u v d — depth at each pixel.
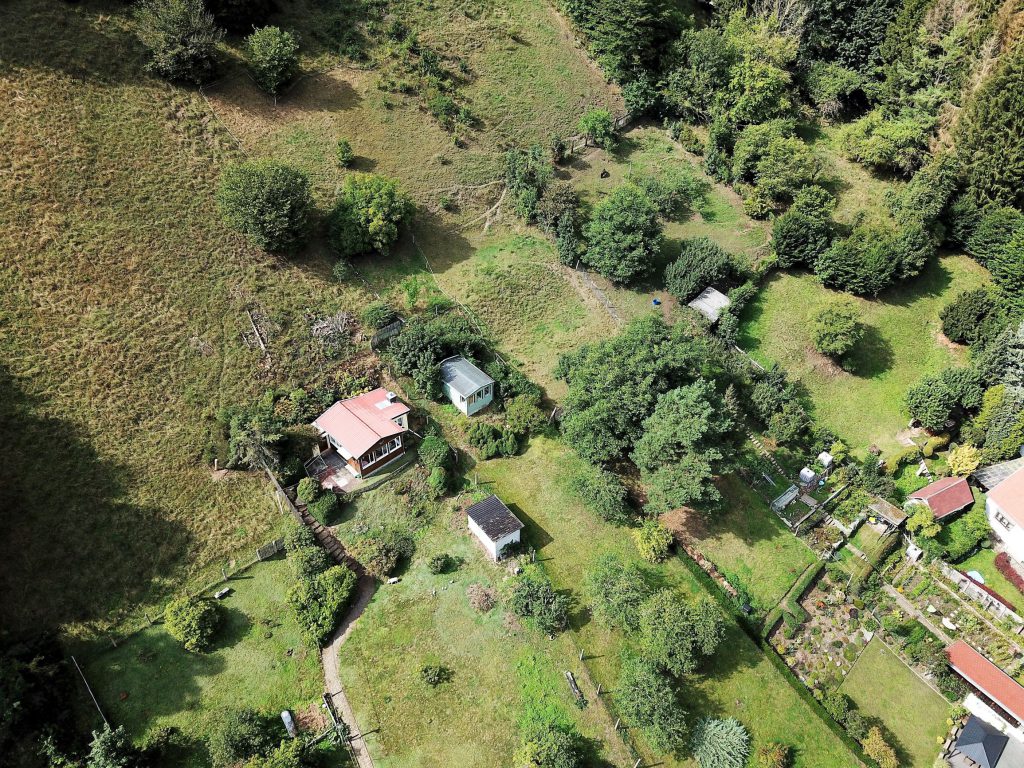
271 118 64.38
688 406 44.22
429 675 38.66
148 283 50.56
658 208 65.44
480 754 36.47
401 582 43.53
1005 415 53.84
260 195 52.44
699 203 72.31
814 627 46.44
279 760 33.09
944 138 70.38
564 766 34.22
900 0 77.31
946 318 62.69
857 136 74.44
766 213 70.56
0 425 41.81
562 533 47.19
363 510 46.53
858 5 79.19
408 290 59.38
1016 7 65.94
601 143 75.50
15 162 51.03
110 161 54.41
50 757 33.19
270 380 50.34
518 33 80.75
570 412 49.81
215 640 39.56
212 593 41.41
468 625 41.56
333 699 38.25
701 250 63.53
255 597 41.66
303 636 39.94
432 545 45.69
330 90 68.44
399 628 41.22
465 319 58.94
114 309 48.53
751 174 73.06
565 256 64.88
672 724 36.50
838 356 61.59
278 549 43.69
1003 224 63.88
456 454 50.69
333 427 48.06
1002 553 50.41
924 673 44.69
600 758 36.97
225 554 42.97
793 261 66.00
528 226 68.12
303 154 63.25
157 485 43.91
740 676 41.88
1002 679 42.09
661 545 45.72
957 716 42.12
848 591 48.41
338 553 44.31
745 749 38.00
